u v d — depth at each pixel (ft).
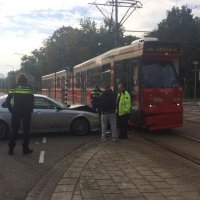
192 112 95.45
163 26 197.88
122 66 58.54
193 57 191.83
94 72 75.15
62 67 281.33
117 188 25.93
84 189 25.81
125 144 44.16
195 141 47.09
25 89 38.68
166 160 34.91
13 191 26.11
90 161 34.47
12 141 38.70
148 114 52.80
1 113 48.11
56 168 32.42
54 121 50.93
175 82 54.08
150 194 24.54
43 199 23.99
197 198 23.68
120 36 246.47
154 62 53.52
